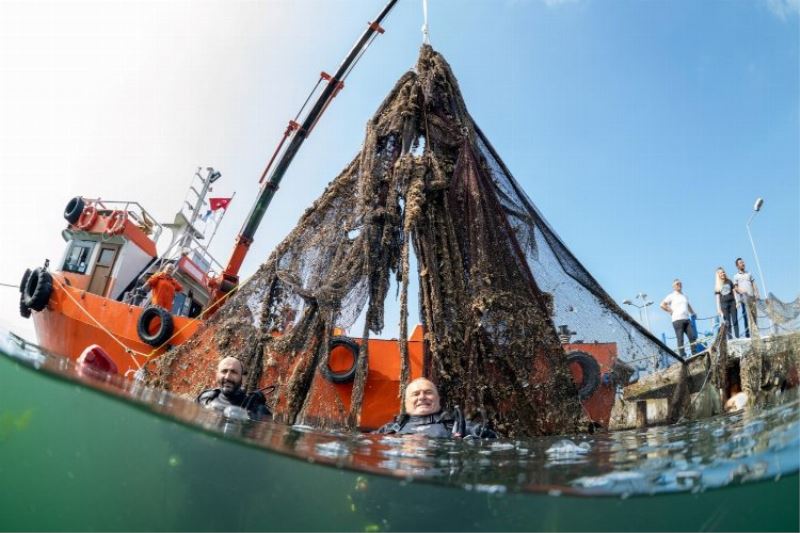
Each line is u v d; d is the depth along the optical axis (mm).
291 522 5457
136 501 5492
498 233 7477
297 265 7816
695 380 7395
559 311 7367
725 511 4641
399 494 4969
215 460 5465
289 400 7164
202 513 5523
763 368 8219
